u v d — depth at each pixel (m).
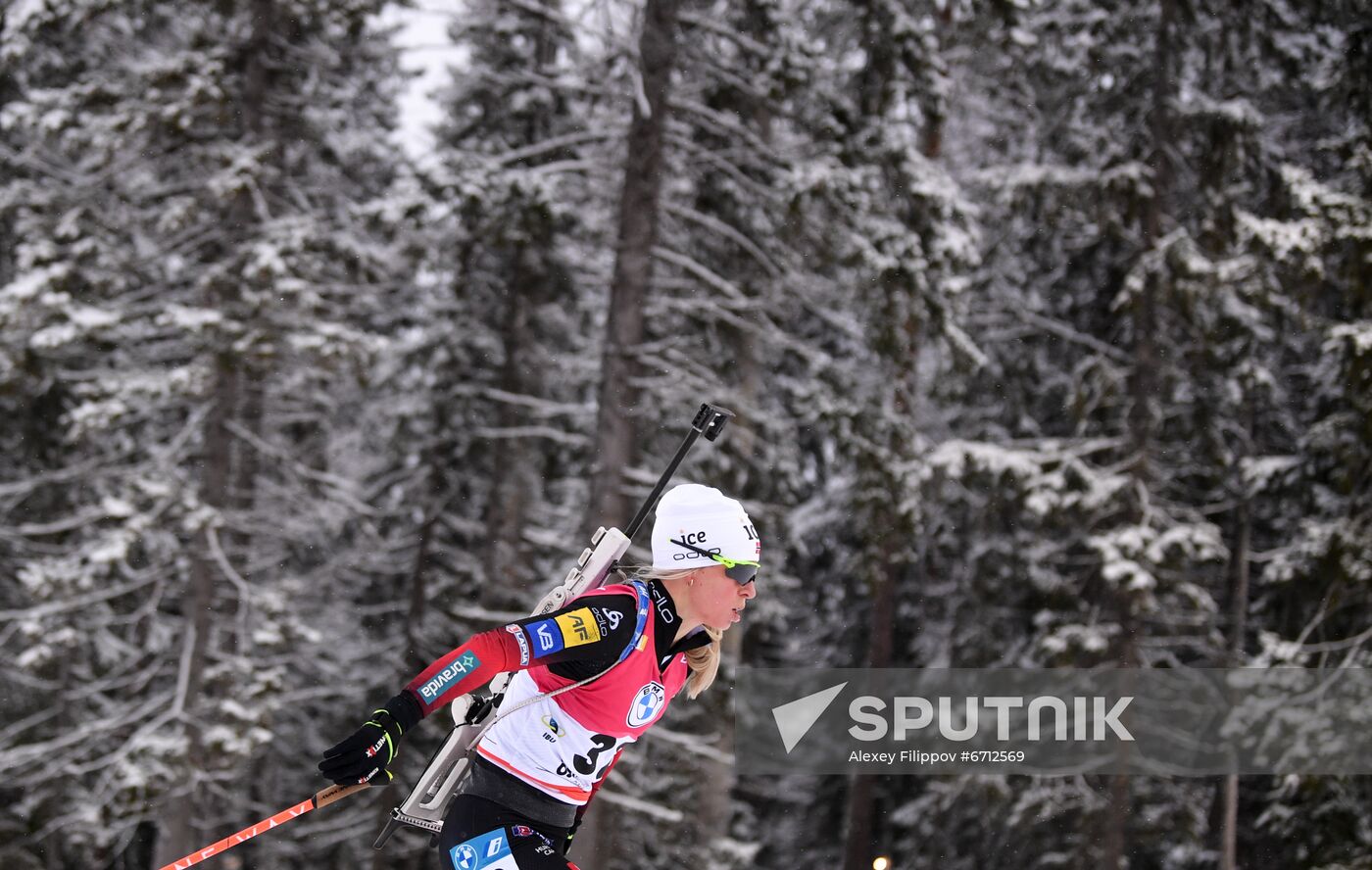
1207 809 15.16
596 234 13.13
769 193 11.74
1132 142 12.95
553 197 10.98
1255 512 14.88
